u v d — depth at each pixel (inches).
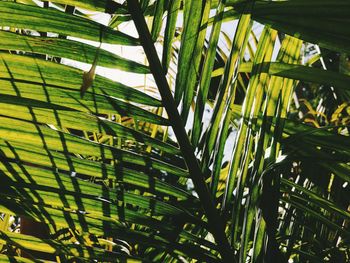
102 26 55.3
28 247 66.1
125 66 56.7
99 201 61.7
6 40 54.8
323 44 55.0
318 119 114.2
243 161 64.5
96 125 58.7
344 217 70.8
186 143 58.6
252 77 63.0
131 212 62.1
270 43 63.2
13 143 59.2
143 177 61.3
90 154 59.9
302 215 80.0
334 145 61.5
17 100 56.5
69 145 59.4
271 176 63.9
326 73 57.5
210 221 60.4
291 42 66.1
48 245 66.5
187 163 59.1
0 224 83.2
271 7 55.3
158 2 56.2
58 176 60.5
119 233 63.2
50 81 56.3
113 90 57.1
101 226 63.4
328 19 53.7
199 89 58.9
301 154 63.2
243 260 62.8
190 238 62.2
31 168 60.1
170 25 56.6
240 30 60.0
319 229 80.7
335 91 107.9
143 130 100.0
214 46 58.2
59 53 55.7
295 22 55.0
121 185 78.5
